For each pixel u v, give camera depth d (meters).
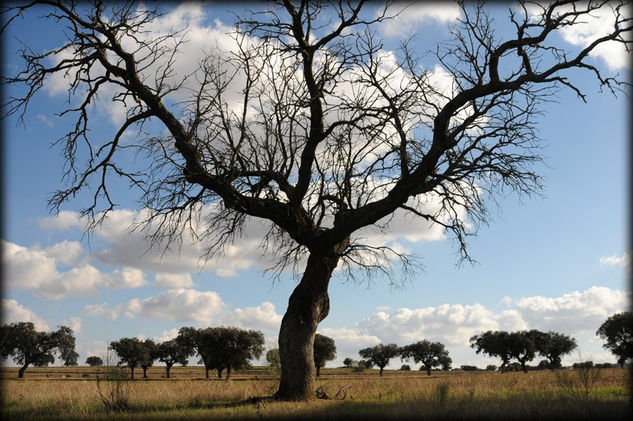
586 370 18.66
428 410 13.07
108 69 18.00
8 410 15.80
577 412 12.41
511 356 97.25
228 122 18.00
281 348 18.67
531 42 17.45
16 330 82.38
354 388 23.20
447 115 17.56
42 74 17.44
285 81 18.20
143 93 17.94
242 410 14.50
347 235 18.67
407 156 17.86
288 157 19.00
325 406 15.30
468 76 17.97
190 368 160.00
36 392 19.92
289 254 20.42
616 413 12.25
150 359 91.69
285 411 13.93
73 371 127.44
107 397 16.55
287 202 18.69
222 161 17.52
